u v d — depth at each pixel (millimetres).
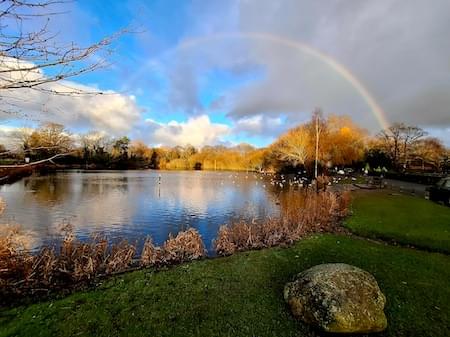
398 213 14516
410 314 5297
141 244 11258
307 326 4887
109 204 21016
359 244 9422
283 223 11023
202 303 5594
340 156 47031
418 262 7875
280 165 59906
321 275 5180
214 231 13539
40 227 13805
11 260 6227
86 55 2453
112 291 6059
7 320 4938
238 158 80438
